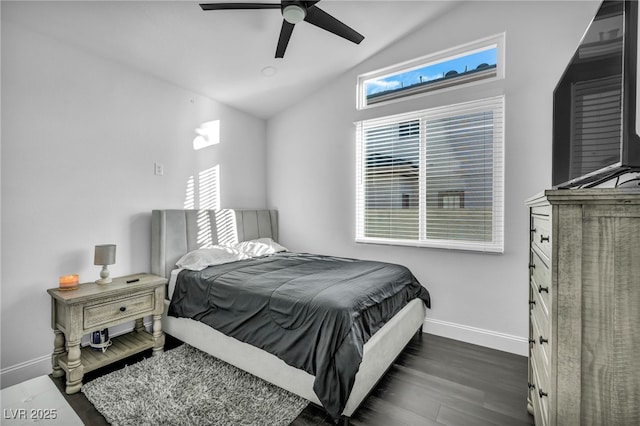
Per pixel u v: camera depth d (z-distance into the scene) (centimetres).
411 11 266
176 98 308
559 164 158
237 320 201
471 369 219
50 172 220
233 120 371
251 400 178
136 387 191
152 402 176
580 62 135
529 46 238
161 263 274
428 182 290
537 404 136
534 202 123
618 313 85
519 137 243
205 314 223
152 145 286
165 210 279
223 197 357
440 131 283
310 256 320
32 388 195
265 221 386
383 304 205
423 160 291
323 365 153
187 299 241
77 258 234
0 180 198
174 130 305
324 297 176
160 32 236
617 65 103
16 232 205
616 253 85
